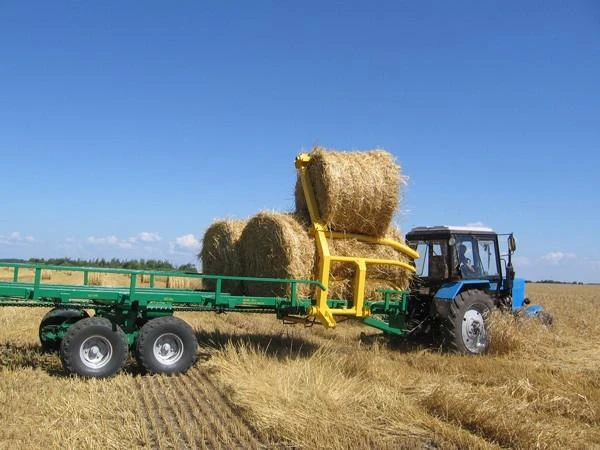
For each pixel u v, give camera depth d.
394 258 9.52
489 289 10.92
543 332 10.81
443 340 9.99
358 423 5.47
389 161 9.25
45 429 4.99
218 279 8.24
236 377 7.00
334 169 8.62
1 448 4.52
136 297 7.78
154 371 7.48
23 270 23.02
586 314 18.67
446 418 5.80
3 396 5.95
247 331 11.76
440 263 10.70
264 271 8.98
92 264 19.36
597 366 9.08
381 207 9.06
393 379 7.17
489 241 11.09
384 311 9.48
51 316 8.71
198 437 5.05
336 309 8.84
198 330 11.55
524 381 6.94
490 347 10.08
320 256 8.66
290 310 8.70
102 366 7.21
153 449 4.75
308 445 4.89
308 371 6.90
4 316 12.68
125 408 5.81
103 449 4.61
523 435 5.17
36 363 7.84
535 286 75.00
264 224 8.93
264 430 5.21
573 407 6.19
